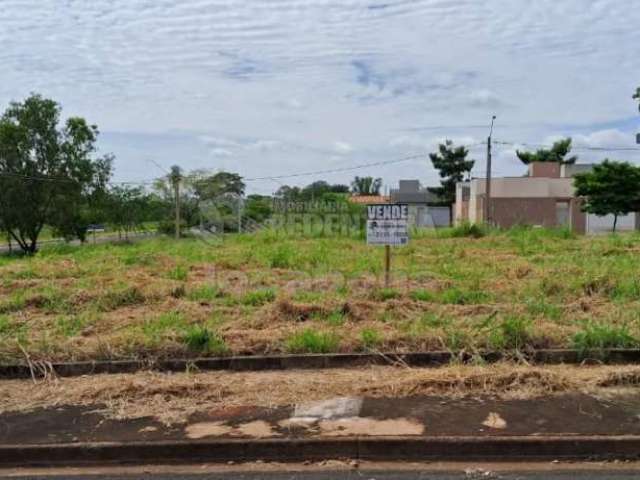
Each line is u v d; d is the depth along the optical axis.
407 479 3.91
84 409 4.97
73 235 35.12
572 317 7.27
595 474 3.95
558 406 4.82
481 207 41.72
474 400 4.96
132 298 8.90
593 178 36.69
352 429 4.43
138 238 39.06
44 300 8.81
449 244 17.22
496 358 5.99
